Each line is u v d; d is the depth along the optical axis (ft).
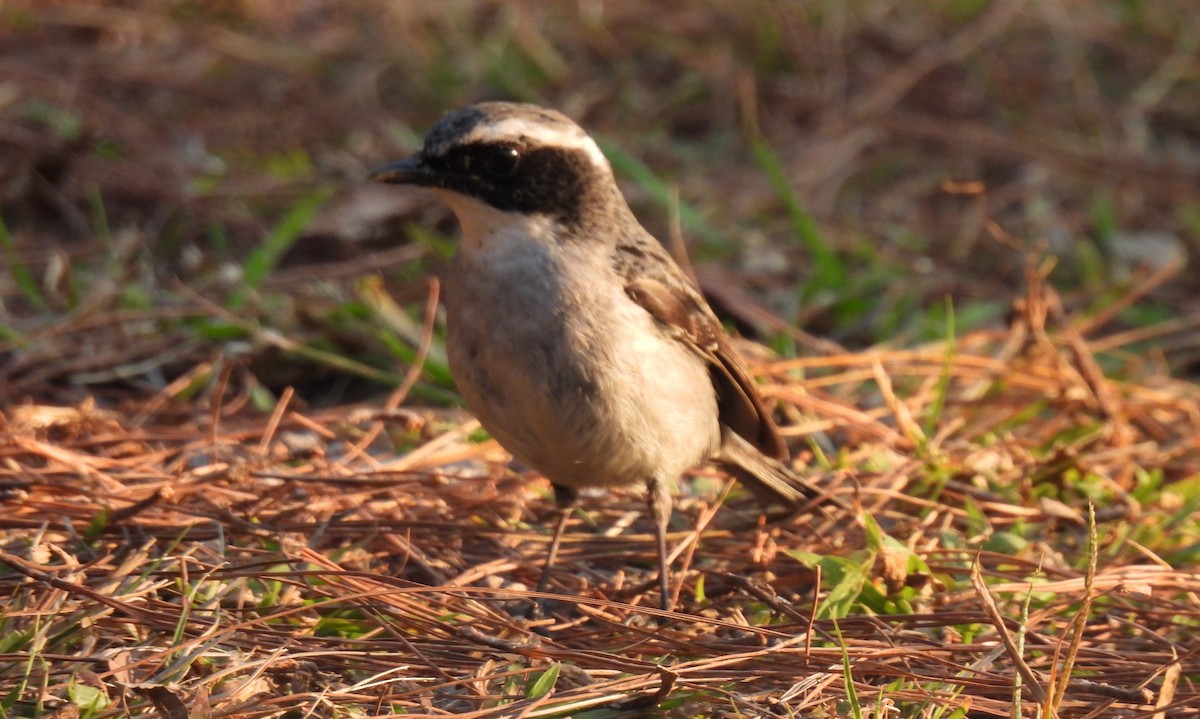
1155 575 30.22
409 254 49.98
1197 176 59.36
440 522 32.68
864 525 32.45
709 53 65.16
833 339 47.57
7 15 63.31
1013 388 41.63
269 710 23.73
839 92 63.67
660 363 30.37
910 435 37.22
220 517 30.96
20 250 48.98
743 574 32.14
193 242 50.88
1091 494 35.50
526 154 29.50
